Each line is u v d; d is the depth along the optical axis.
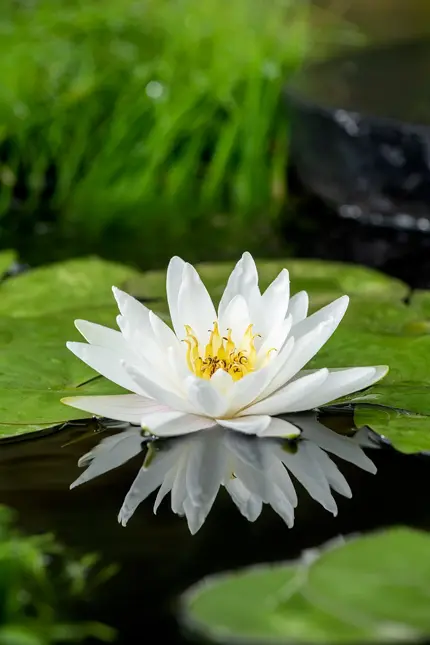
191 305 1.01
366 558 0.90
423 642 0.87
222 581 0.89
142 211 1.50
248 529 0.93
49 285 1.15
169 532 0.93
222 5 1.87
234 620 0.88
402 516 0.94
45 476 0.96
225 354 0.99
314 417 1.00
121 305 1.00
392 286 1.15
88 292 1.14
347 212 1.40
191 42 1.76
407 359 1.04
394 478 0.96
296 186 1.56
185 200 1.57
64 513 0.94
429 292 1.13
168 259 1.26
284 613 0.88
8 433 0.98
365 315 1.09
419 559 0.90
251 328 1.00
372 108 1.35
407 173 1.30
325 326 0.98
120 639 0.88
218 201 1.56
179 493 0.95
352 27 2.01
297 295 1.02
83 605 0.89
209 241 1.30
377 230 1.32
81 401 0.99
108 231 1.37
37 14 1.85
